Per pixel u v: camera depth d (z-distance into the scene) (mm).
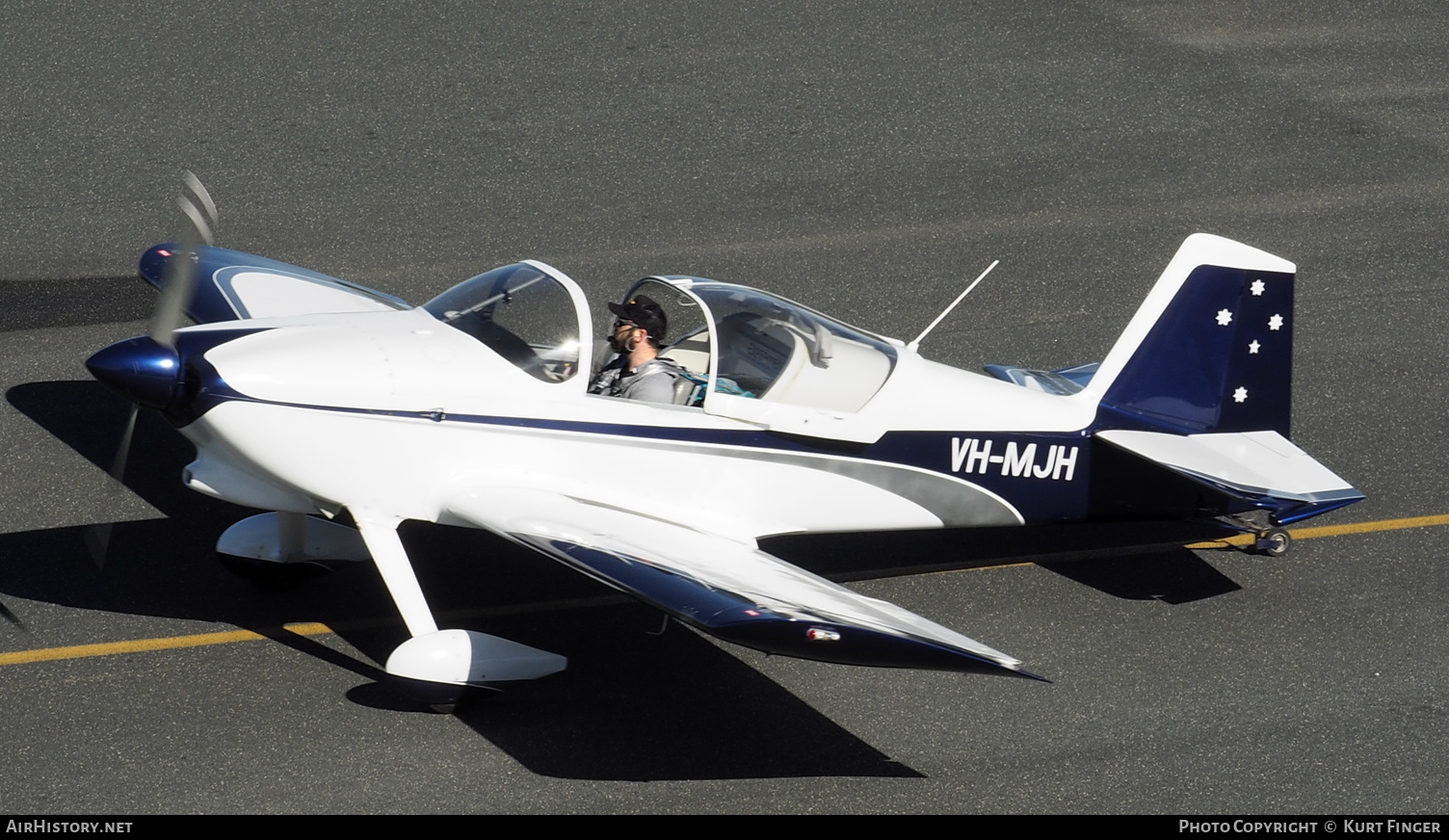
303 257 35250
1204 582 26766
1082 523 26641
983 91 46594
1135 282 36781
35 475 26625
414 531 26328
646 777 20703
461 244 36469
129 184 38250
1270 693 23672
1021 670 17938
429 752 20797
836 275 36219
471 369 22500
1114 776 21500
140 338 21328
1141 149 43594
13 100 42062
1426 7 54344
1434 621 25766
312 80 44688
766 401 23750
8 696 21125
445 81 45219
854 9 52031
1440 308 36438
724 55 48062
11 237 35312
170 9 48875
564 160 41094
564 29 49281
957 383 25203
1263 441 26594
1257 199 41125
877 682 23406
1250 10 53594
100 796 19453
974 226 39031
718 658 23594
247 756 20422
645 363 24141
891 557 27062
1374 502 29250
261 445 21484
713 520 23891
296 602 24000
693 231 37875
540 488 22625
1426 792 21547
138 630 22875
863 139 43344
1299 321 35625
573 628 23953
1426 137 44938
